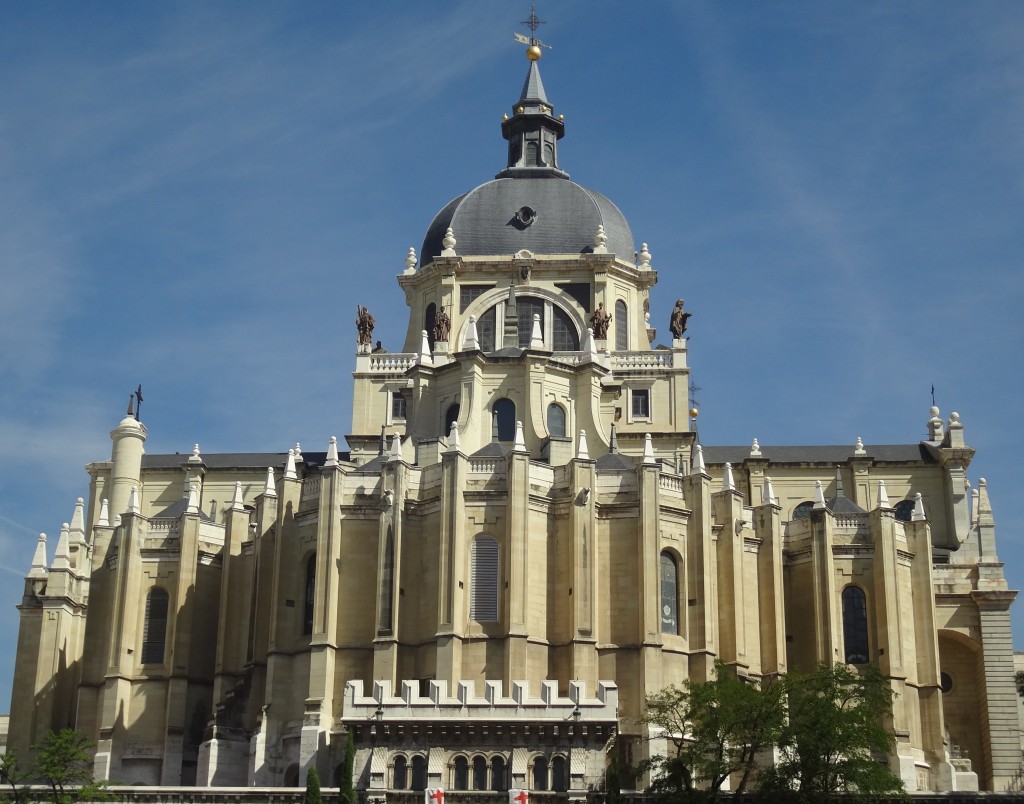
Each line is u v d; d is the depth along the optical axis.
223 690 122.62
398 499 118.25
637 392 146.50
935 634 125.75
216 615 127.88
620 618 116.75
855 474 148.25
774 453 151.50
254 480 149.62
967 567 134.25
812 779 102.50
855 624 125.00
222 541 130.00
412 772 105.06
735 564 121.06
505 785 104.06
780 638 122.12
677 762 102.25
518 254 151.00
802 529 127.31
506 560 116.12
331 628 116.31
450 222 155.12
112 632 125.12
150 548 128.62
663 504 119.12
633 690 114.62
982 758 132.25
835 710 102.94
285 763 115.38
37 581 138.00
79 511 142.88
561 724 104.62
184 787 105.75
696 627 117.56
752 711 102.25
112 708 123.31
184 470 150.38
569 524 117.75
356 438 145.62
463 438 131.00
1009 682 131.00
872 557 125.62
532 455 130.62
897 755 119.12
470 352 133.50
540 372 133.50
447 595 114.94
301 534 121.62
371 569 119.06
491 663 114.62
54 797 106.00
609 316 148.25
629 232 157.50
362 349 149.25
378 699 106.81
